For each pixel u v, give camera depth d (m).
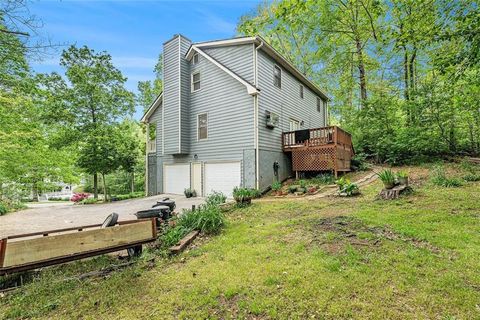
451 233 3.94
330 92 19.64
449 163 10.45
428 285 2.65
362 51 15.80
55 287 3.13
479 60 4.48
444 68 4.89
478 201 5.44
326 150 10.76
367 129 13.44
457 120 10.73
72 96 15.68
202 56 12.24
